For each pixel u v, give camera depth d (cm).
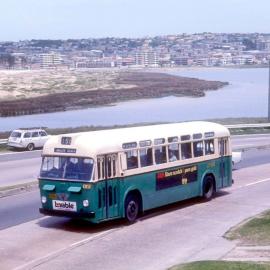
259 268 1817
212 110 13375
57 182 2528
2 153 5800
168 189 2872
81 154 2486
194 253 2127
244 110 13212
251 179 3919
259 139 6769
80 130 7212
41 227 2567
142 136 2727
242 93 19612
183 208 2959
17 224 2620
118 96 17800
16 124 11281
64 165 2527
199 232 2453
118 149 2573
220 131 3269
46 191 2555
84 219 2494
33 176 4109
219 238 2334
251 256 2027
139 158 2695
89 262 2038
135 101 17062
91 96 17475
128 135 2667
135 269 1952
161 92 19500
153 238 2364
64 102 15812
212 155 3195
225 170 3316
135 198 2680
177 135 2942
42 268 1966
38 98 16300
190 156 3033
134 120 11288
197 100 16925
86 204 2461
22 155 5628
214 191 3222
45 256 2119
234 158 4428
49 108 14438
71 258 2088
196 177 3069
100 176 2489
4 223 2638
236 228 2469
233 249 2147
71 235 2431
